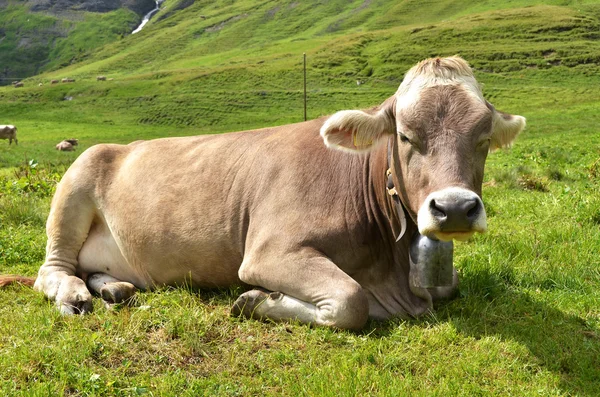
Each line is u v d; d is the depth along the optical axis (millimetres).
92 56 192750
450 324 4723
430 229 4062
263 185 5375
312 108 74875
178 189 5770
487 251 6594
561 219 8000
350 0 175125
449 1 144750
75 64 187125
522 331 4684
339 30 147750
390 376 4020
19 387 3926
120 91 95500
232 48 156000
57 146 45406
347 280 4672
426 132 4270
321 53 101188
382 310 5066
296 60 100562
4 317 4988
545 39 91312
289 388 3908
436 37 98000
